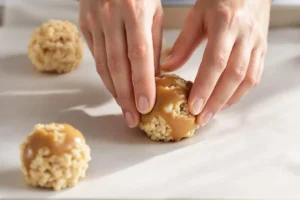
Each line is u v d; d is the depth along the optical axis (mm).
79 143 506
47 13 775
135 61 532
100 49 562
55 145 497
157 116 551
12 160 533
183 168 526
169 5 752
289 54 708
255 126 584
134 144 558
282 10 758
